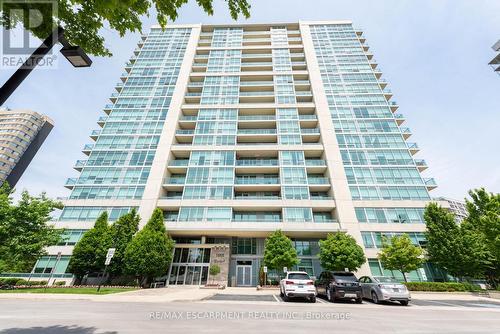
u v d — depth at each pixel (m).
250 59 51.44
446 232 27.64
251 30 59.03
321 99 42.59
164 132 38.91
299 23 56.47
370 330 7.05
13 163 77.25
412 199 33.09
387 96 43.69
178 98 43.19
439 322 8.48
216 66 49.31
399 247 26.61
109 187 34.00
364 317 9.17
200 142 38.44
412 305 13.94
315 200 32.91
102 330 6.62
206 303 13.07
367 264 28.38
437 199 32.91
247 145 37.91
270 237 28.66
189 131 40.09
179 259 30.53
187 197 33.25
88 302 12.64
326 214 34.53
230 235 32.31
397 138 38.16
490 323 8.41
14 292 17.03
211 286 26.61
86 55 4.82
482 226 22.42
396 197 33.28
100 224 27.70
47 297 14.23
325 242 27.72
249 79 48.84
